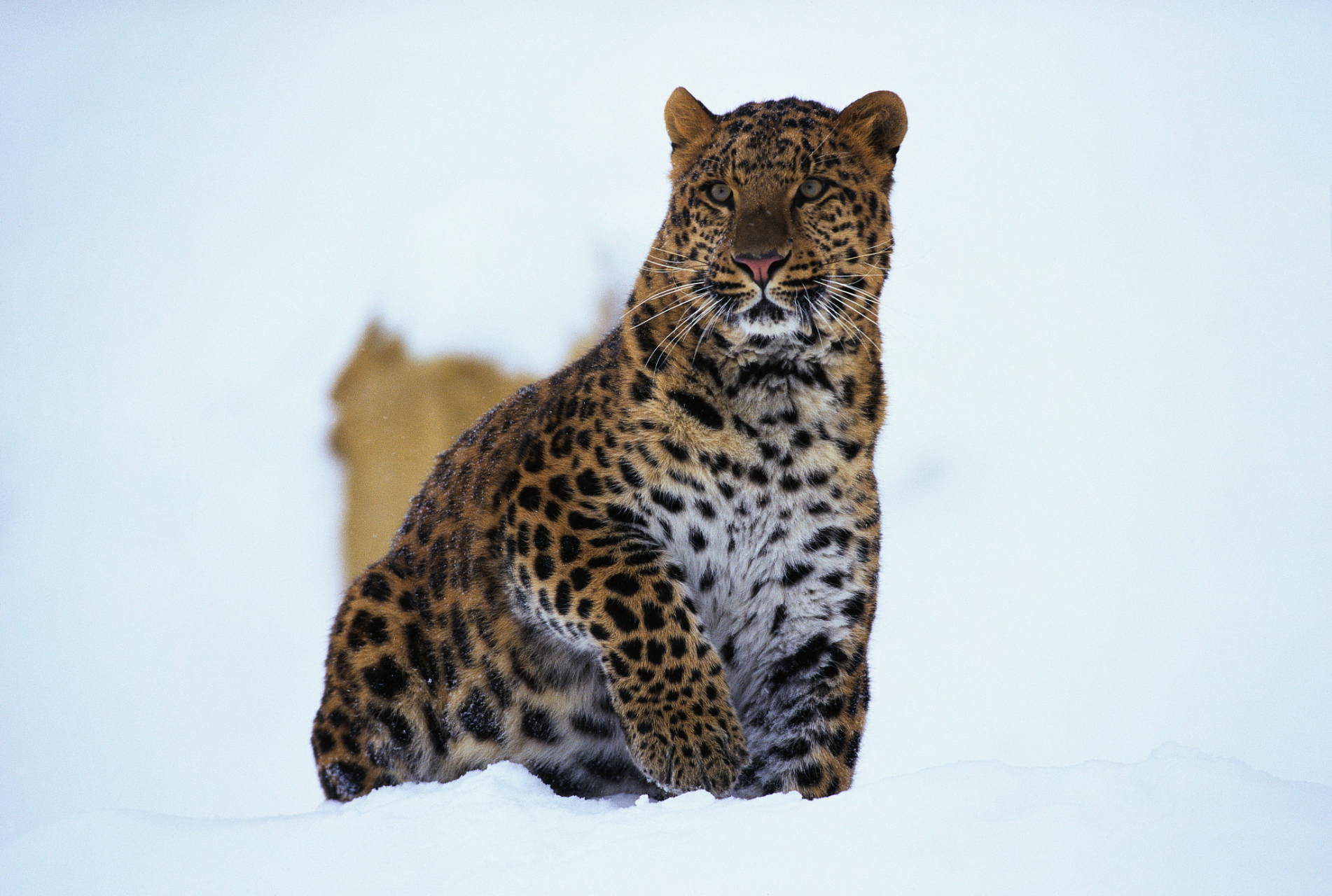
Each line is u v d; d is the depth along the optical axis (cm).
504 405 1347
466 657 1222
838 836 769
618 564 1118
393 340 3138
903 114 1257
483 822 922
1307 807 725
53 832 965
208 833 955
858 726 1185
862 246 1213
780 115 1226
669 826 842
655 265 1230
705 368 1144
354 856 884
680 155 1270
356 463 3144
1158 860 692
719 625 1179
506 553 1173
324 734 1256
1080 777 783
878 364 1228
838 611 1165
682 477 1141
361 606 1261
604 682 1188
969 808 775
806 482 1152
